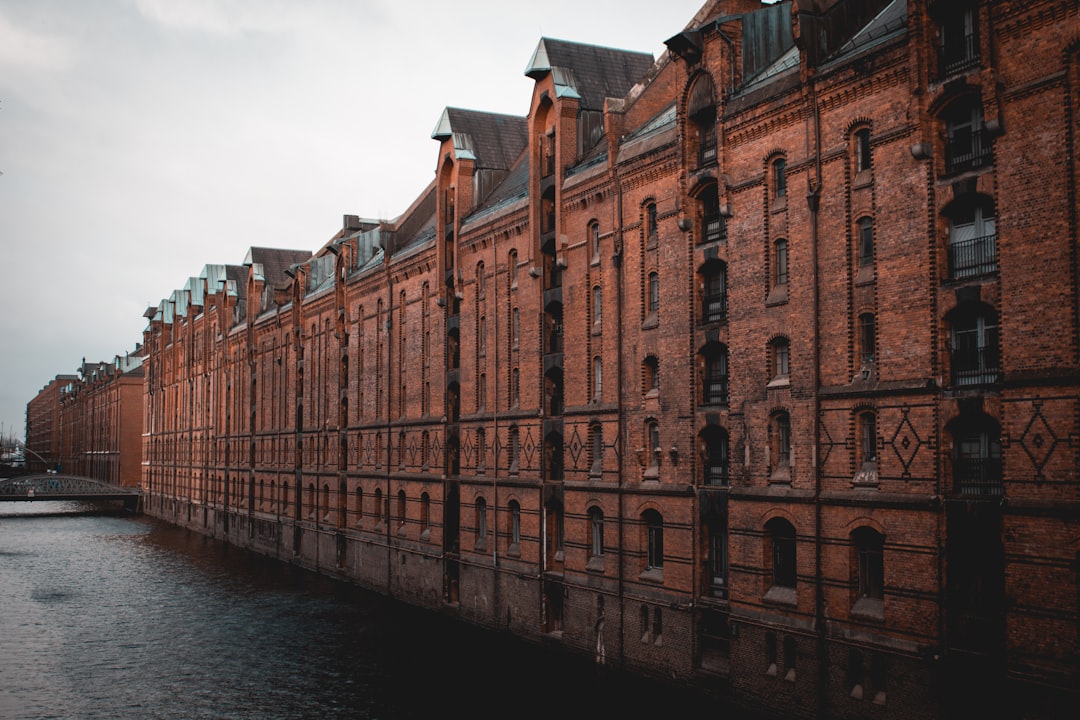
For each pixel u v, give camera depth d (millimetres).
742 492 25844
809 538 23797
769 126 25469
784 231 25078
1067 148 18359
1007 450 19172
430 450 43406
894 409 21766
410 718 28328
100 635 40656
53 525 92500
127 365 131125
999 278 19609
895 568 21531
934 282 21000
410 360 45938
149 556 66562
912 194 21562
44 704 30953
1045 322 18641
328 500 55906
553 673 31594
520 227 36844
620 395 31016
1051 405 18422
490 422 38375
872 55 22391
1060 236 18422
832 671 23047
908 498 21234
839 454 23156
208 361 84000
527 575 35344
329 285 57469
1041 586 18406
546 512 34688
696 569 27547
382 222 50469
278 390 65562
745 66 26938
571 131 34562
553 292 34812
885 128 22219
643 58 38062
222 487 78375
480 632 38312
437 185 43188
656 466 29656
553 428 34594
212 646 38375
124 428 122250
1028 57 19078
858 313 22969
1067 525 18016
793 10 24500
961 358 20766
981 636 19828
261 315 70000
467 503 39969
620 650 30438
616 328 31359
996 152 19688
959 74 20531
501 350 37906
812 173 24094
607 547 31172
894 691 21484
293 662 35469
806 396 24125
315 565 57656
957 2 20875
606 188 31984
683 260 28625
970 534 20172
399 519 46594
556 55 35688
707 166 27656
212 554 67625
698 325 28172
